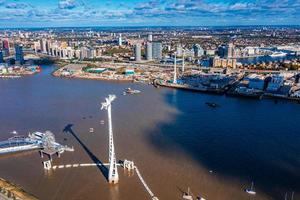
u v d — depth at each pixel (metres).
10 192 167.38
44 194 171.50
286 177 189.00
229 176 190.00
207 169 198.50
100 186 179.25
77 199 166.75
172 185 179.62
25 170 199.25
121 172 194.50
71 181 184.88
